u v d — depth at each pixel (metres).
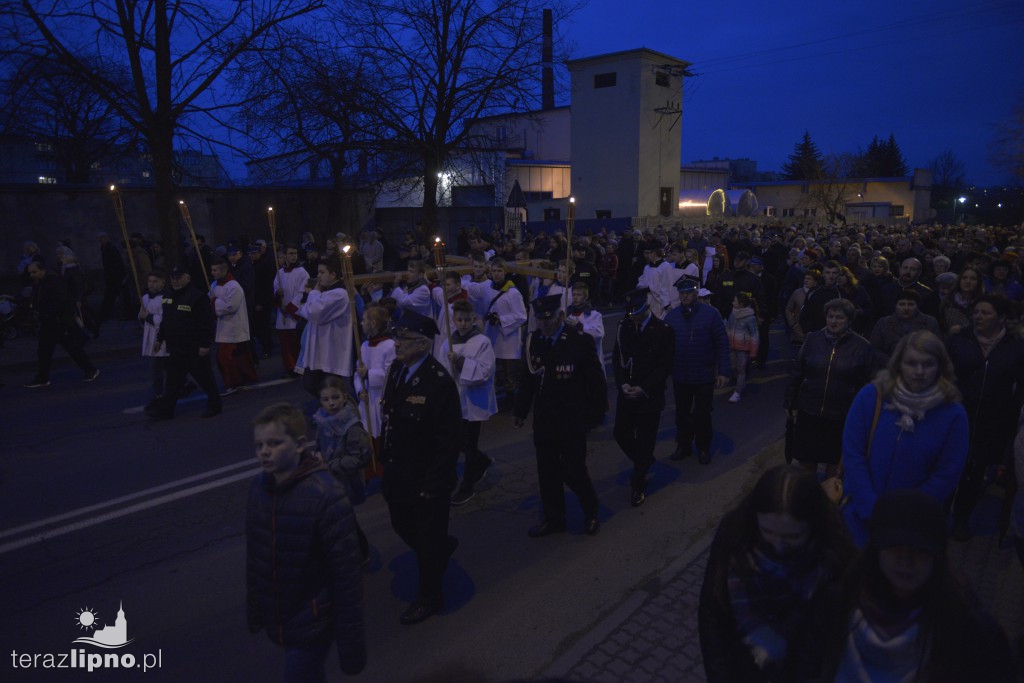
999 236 22.97
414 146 19.27
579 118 39.44
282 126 17.84
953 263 12.62
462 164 21.66
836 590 2.09
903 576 1.91
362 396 5.64
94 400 9.51
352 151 19.36
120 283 15.31
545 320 5.16
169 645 4.16
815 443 5.26
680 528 5.53
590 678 3.68
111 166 21.47
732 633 2.30
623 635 4.07
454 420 4.21
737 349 9.13
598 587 4.67
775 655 2.20
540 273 9.18
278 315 10.48
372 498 6.22
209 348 8.50
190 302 8.36
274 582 2.92
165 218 14.23
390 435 4.28
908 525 1.91
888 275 9.34
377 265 18.05
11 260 18.39
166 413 8.57
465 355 6.00
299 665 2.97
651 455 5.97
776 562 2.20
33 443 7.70
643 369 5.86
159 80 13.80
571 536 5.45
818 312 8.97
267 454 2.85
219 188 21.62
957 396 3.37
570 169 42.66
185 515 5.92
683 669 3.75
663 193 39.97
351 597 2.90
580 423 5.22
